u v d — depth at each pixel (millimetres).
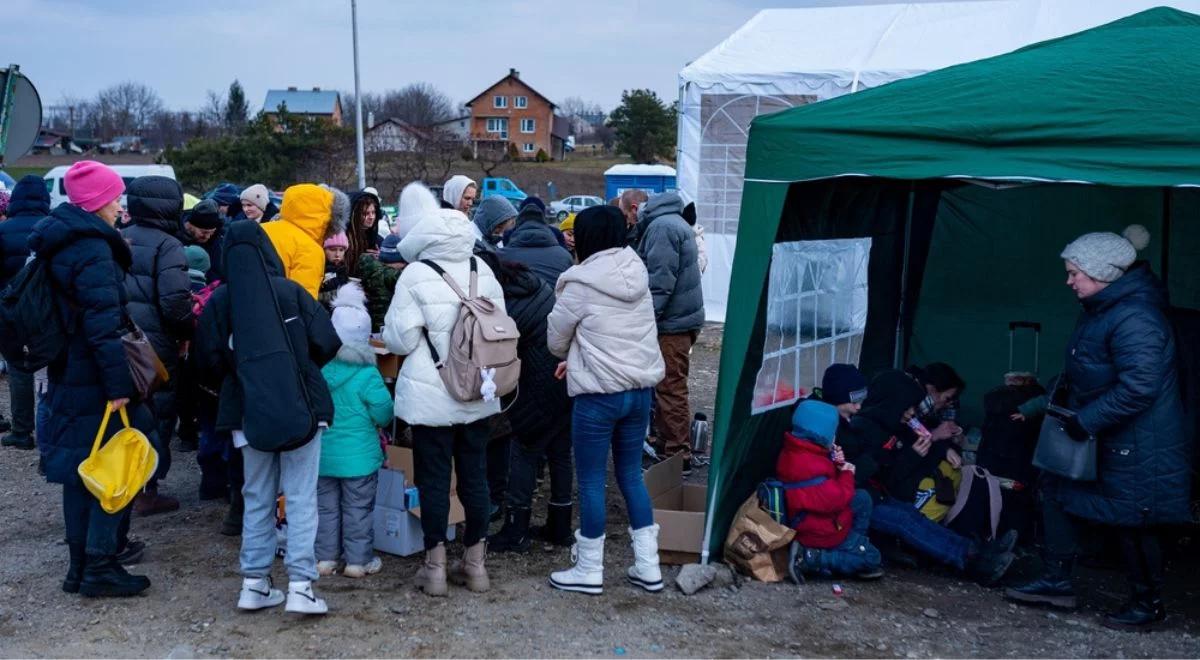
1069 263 4492
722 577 4938
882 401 5434
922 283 7223
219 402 4316
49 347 4277
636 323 4641
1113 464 4379
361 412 4836
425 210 4957
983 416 7070
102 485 4340
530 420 5188
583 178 51812
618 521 6000
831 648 4258
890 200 6777
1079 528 4691
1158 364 4242
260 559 4387
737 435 5207
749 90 12594
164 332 5641
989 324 7070
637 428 4777
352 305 4836
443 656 4102
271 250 4340
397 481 5156
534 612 4551
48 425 4469
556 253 5734
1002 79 4660
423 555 5258
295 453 4301
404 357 4824
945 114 4488
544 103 79562
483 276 4688
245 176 37969
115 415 4461
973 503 5359
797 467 4984
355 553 4898
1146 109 4176
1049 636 4410
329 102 80500
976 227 7000
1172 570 5371
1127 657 4188
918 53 11898
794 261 5656
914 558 5297
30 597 4613
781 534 4953
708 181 13375
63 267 4238
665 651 4191
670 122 59062
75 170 4316
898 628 4473
